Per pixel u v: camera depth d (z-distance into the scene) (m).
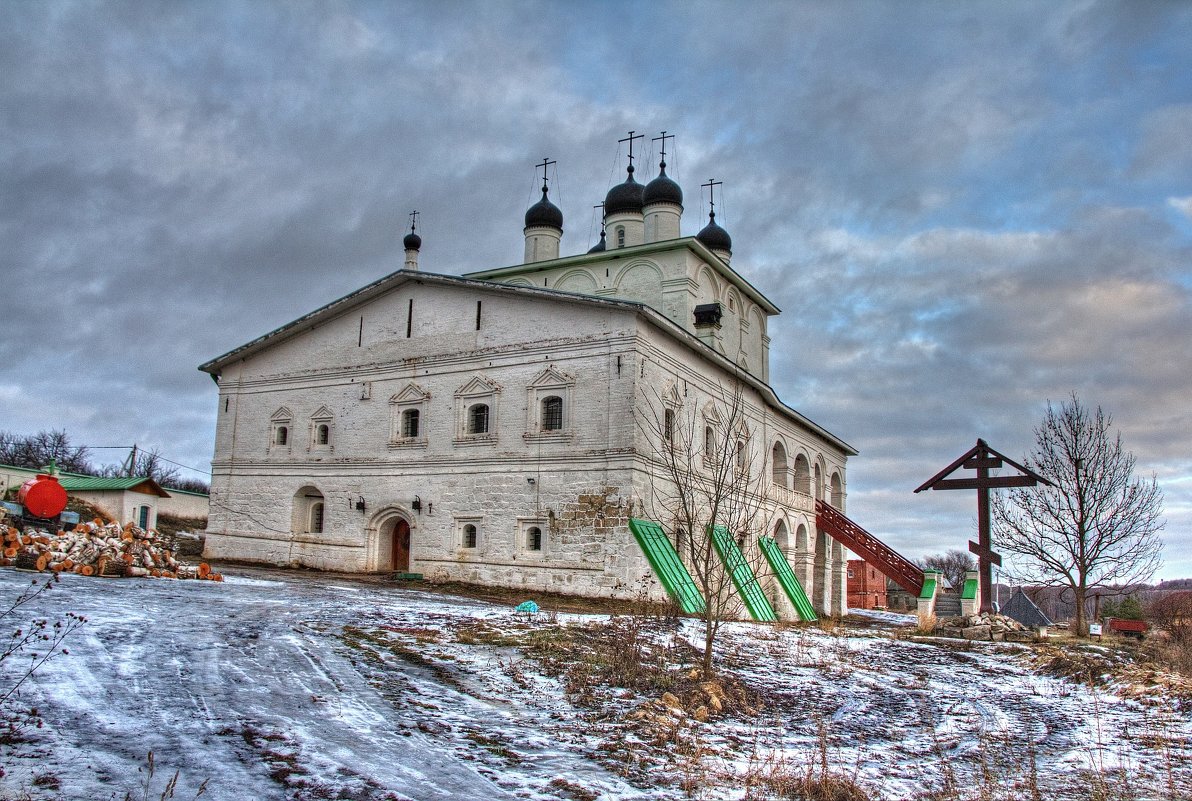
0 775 7.47
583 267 38.41
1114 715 14.51
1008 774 10.66
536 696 12.12
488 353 29.67
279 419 33.81
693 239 35.47
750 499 34.56
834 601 43.59
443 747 9.45
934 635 25.91
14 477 35.81
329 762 8.57
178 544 37.22
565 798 8.23
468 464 29.30
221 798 7.42
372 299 32.50
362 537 30.94
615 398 27.16
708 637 14.19
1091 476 29.47
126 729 9.04
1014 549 30.55
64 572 19.50
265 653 12.91
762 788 9.02
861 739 12.11
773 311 44.88
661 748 10.30
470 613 18.36
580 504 27.06
